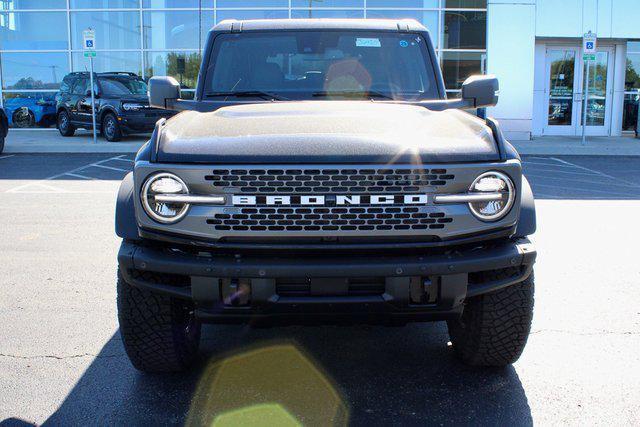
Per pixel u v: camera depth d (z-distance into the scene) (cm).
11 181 1190
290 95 444
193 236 298
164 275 322
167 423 324
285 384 368
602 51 2066
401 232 296
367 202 294
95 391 359
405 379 374
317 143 300
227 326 462
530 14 1952
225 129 327
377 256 301
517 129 1995
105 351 414
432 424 322
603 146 1800
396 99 443
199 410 337
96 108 1884
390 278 299
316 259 297
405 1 2084
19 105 2277
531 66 1972
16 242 712
